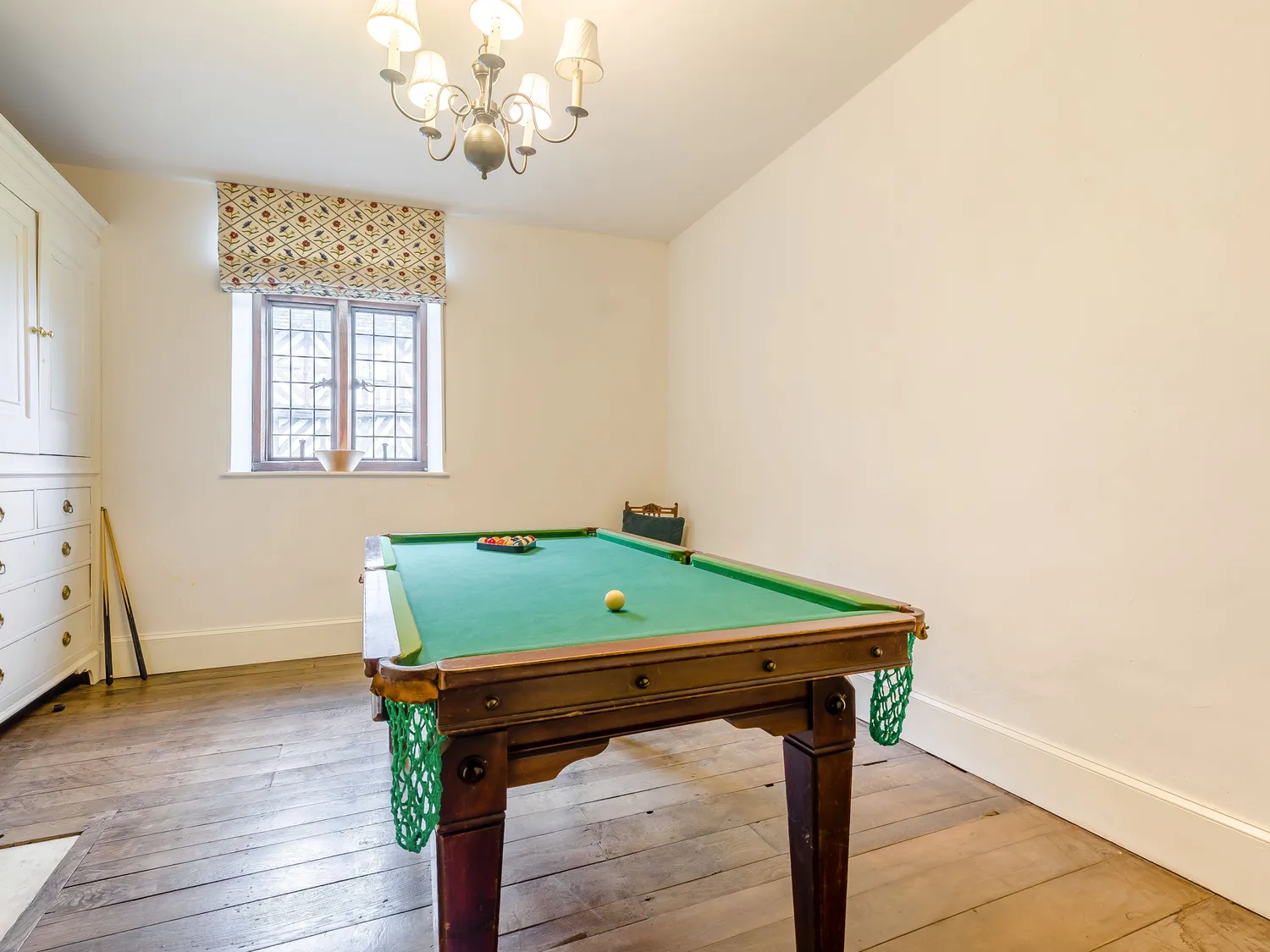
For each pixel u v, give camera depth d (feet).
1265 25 4.30
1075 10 5.46
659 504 13.08
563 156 9.42
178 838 5.26
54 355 8.09
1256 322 4.35
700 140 9.00
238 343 10.55
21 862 4.90
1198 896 4.54
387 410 11.73
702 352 11.86
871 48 7.09
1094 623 5.38
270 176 9.89
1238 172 4.43
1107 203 5.24
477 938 2.87
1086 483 5.42
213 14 6.35
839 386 8.34
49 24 6.46
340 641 10.78
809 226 8.86
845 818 3.77
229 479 10.23
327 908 4.41
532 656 2.89
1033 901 4.49
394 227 10.95
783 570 9.46
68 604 8.51
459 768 2.82
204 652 10.03
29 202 7.39
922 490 7.08
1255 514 4.37
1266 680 4.32
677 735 7.56
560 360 12.37
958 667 6.69
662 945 4.06
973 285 6.44
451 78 7.41
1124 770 5.16
